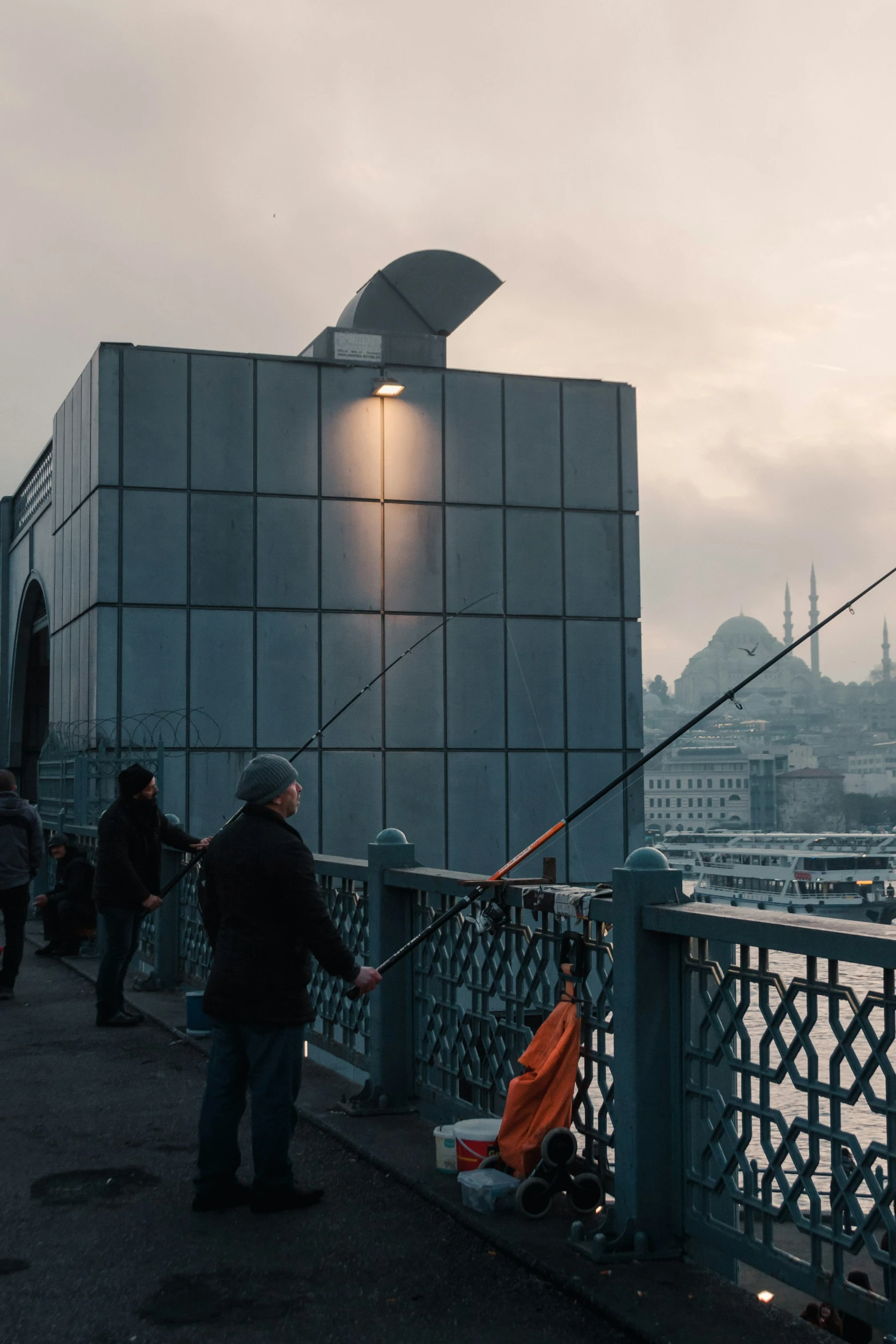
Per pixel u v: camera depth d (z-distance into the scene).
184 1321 3.42
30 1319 3.44
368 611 18.92
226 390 18.59
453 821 19.00
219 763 18.11
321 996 6.95
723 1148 3.60
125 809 8.27
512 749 19.34
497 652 19.44
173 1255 3.94
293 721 18.45
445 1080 5.40
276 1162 4.36
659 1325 3.29
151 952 10.65
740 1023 3.48
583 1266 3.70
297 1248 4.00
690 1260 3.75
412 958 5.71
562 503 19.95
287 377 18.86
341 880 6.70
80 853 12.36
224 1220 4.28
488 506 19.59
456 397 19.58
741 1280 4.81
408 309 20.36
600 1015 4.16
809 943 3.12
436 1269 3.81
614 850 19.72
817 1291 3.19
